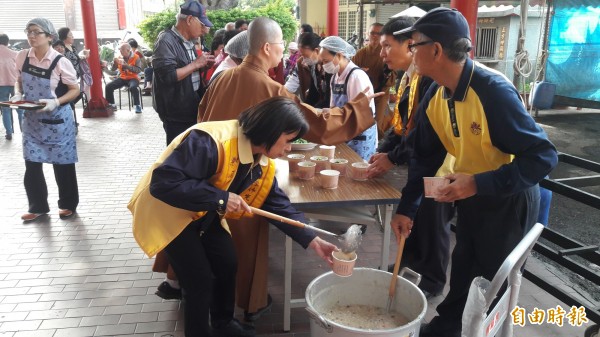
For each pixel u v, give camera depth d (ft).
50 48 12.76
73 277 10.47
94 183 16.98
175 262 6.72
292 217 6.94
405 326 5.43
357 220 8.18
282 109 6.01
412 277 7.22
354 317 6.48
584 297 9.78
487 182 5.67
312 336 5.89
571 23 23.81
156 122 28.55
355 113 8.43
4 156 20.42
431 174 7.34
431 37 5.79
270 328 8.63
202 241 7.23
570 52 24.12
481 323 4.80
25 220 13.50
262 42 8.09
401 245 6.70
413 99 8.56
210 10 34.04
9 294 9.73
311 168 8.39
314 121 8.18
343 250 6.13
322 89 15.38
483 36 34.04
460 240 7.16
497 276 4.66
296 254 11.59
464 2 11.18
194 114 12.49
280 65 19.79
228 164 6.20
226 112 8.25
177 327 8.70
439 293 9.71
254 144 6.21
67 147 13.29
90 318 8.95
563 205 15.62
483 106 5.80
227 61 11.53
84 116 29.68
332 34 28.45
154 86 12.30
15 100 12.95
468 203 6.71
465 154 6.42
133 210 6.73
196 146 5.98
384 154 8.20
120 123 28.12
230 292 7.66
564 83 24.70
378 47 15.37
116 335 8.45
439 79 6.12
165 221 6.35
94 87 29.55
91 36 28.78
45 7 55.36
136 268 10.93
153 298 9.66
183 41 12.39
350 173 8.61
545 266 11.22
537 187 6.65
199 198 5.86
